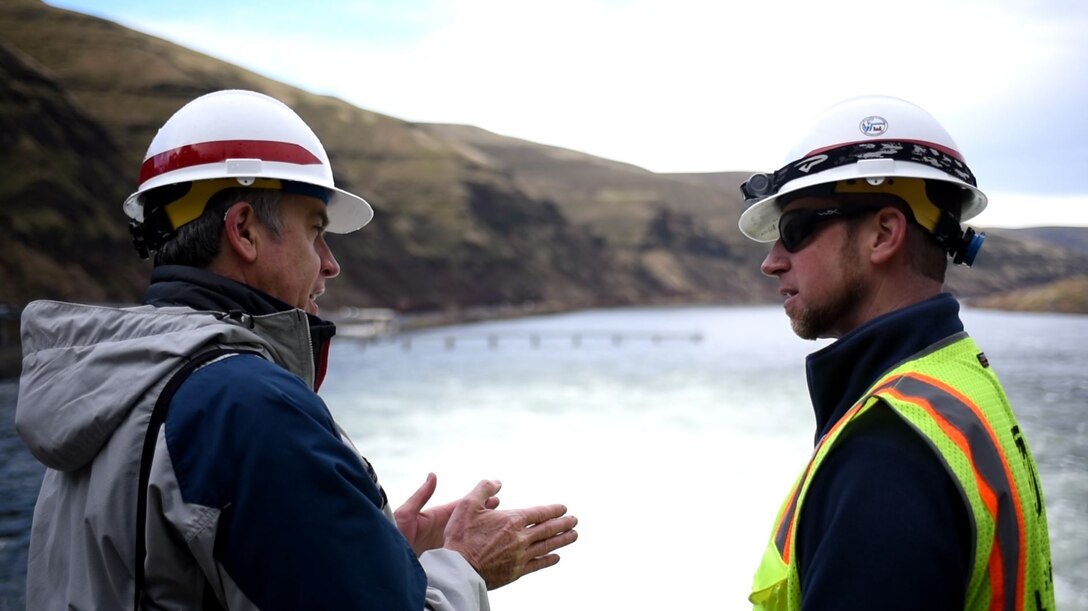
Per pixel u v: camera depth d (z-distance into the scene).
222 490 1.40
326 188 1.82
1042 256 186.00
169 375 1.49
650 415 22.09
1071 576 7.89
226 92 1.80
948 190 1.68
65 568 1.55
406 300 109.00
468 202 135.88
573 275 154.88
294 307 1.79
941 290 1.71
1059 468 13.58
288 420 1.45
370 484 1.55
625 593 7.42
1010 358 42.12
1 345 35.53
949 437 1.39
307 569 1.37
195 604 1.47
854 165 1.66
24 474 13.37
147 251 1.90
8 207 55.72
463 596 1.70
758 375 35.50
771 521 10.05
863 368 1.62
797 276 1.75
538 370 39.22
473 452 15.84
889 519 1.34
